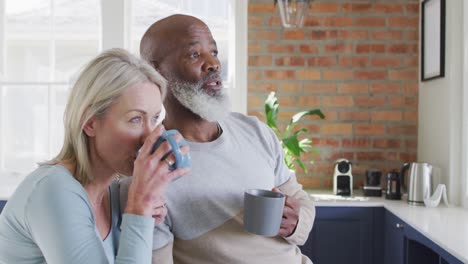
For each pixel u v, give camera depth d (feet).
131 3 10.42
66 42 10.30
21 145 10.31
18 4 10.27
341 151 10.75
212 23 10.55
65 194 2.60
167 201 3.67
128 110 2.67
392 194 9.37
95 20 10.34
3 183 10.25
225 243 3.79
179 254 3.81
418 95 10.63
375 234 9.06
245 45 10.59
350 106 10.70
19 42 10.29
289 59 10.64
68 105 2.79
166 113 4.10
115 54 2.76
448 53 9.03
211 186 3.81
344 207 9.07
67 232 2.52
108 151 2.75
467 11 8.61
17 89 10.27
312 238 9.11
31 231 2.61
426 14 10.06
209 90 3.92
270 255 3.96
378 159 10.71
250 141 4.33
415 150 10.69
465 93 8.64
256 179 4.08
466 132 8.61
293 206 4.05
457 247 5.68
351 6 10.60
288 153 9.77
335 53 10.64
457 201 8.86
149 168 2.61
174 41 3.87
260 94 10.66
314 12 10.61
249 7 10.56
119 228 3.28
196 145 3.96
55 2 10.27
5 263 2.76
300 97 10.68
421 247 7.61
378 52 10.64
